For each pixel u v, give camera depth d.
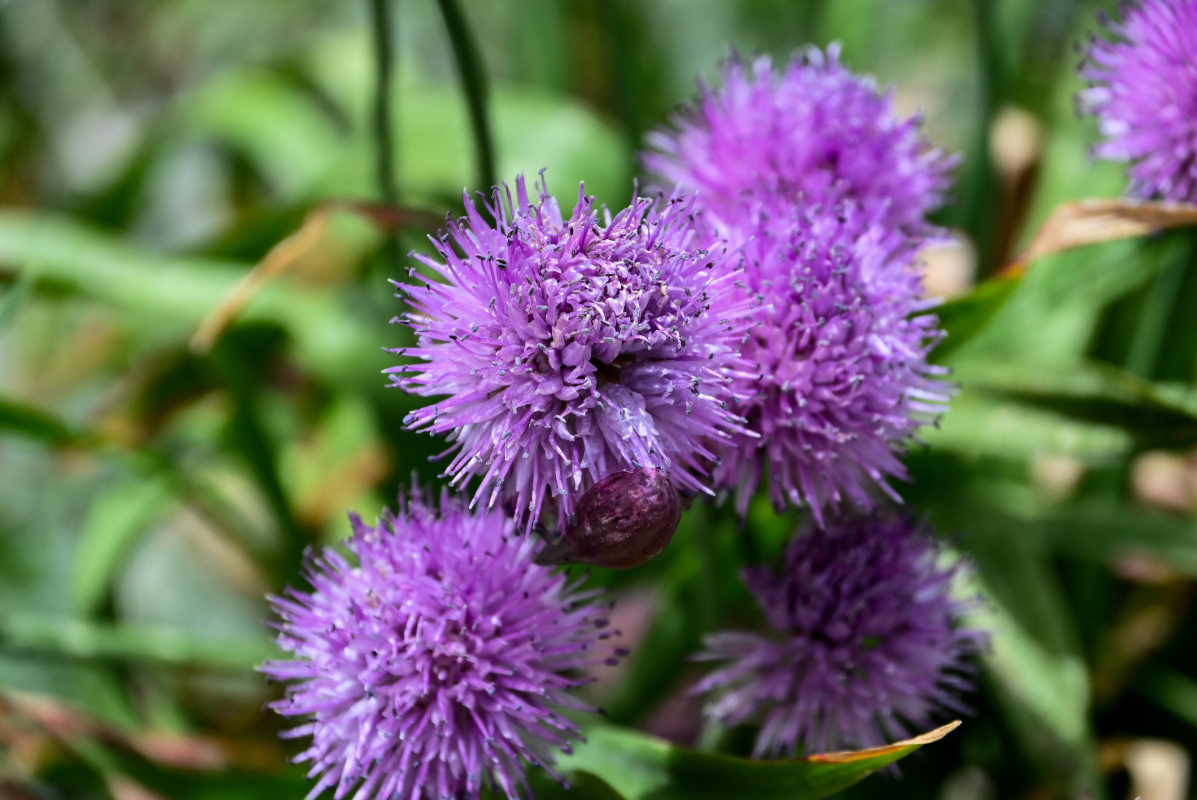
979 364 0.43
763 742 0.38
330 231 0.47
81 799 0.44
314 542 0.46
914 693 0.38
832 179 0.39
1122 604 0.45
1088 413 0.42
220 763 0.42
